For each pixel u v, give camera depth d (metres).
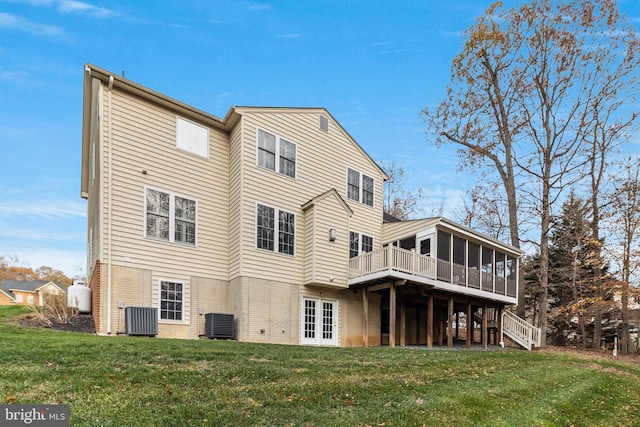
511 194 23.31
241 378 6.02
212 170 13.44
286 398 5.38
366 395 5.90
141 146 11.83
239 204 12.99
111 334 10.46
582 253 23.88
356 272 15.23
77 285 12.73
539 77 21.88
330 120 16.36
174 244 12.12
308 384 6.07
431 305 15.80
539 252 25.39
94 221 13.63
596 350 20.80
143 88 11.80
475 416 5.73
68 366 5.70
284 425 4.57
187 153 12.87
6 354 6.01
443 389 6.75
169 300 11.74
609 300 21.22
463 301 17.56
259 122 13.87
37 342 7.09
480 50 23.06
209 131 13.59
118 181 11.23
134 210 11.42
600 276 21.72
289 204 14.35
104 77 11.27
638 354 20.70
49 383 4.95
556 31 20.95
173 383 5.46
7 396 4.43
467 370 8.78
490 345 19.72
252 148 13.53
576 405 7.38
